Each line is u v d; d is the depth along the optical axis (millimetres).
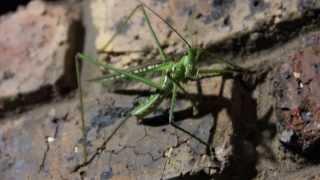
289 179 538
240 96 568
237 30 581
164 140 566
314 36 563
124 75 591
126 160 566
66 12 646
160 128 573
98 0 637
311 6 566
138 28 611
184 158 554
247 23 581
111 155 571
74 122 595
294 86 549
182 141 562
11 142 600
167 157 558
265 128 556
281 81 555
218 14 592
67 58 622
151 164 559
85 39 632
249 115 563
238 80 574
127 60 607
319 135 533
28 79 619
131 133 577
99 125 587
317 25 566
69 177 572
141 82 596
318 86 542
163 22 604
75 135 588
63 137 590
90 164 573
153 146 565
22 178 582
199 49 575
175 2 607
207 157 549
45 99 614
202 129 562
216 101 569
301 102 541
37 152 589
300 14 568
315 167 537
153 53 602
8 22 654
